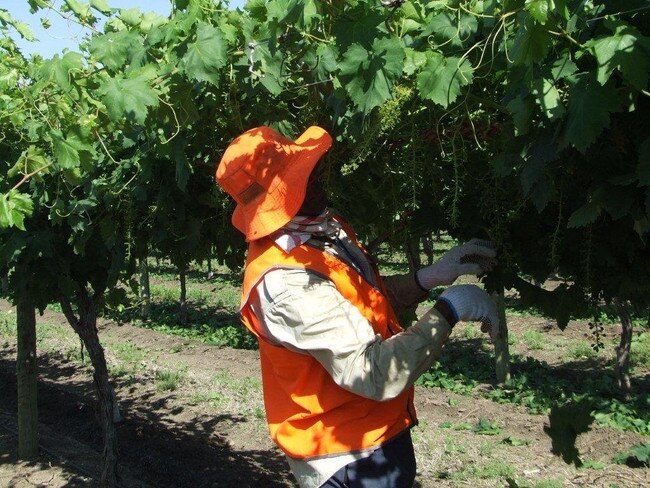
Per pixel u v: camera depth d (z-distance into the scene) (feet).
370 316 6.77
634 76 5.08
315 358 6.51
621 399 33.65
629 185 5.87
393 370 6.16
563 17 5.38
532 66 5.62
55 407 34.27
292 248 6.63
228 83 8.59
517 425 29.55
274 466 26.25
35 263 18.90
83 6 9.76
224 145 10.32
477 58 6.80
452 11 6.86
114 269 17.63
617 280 7.61
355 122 7.46
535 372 38.32
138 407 34.12
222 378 38.58
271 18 7.04
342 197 10.22
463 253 7.67
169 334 52.80
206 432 29.96
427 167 7.98
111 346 47.98
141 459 27.20
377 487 6.63
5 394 36.81
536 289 8.14
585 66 5.71
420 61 6.73
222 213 12.41
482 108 7.12
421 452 26.91
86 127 8.54
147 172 12.85
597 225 7.07
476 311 6.39
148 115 8.41
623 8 5.44
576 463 6.01
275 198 6.59
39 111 9.07
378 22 6.33
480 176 7.79
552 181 6.45
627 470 24.25
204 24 7.54
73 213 15.11
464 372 39.09
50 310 61.93
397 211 8.77
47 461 26.55
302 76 8.10
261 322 6.70
